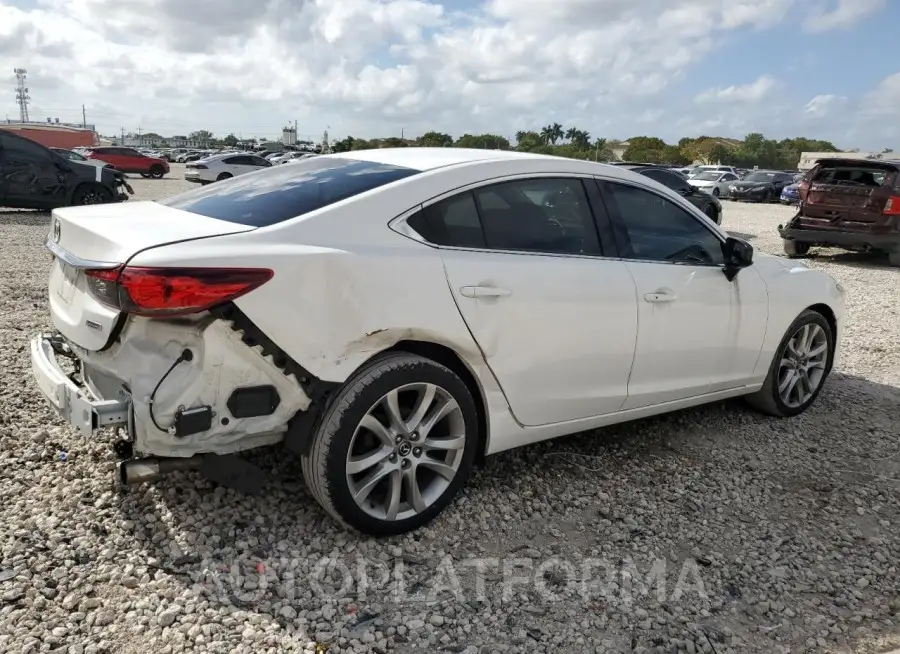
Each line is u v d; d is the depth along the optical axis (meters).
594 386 3.80
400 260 3.07
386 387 3.03
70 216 3.26
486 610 2.79
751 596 2.99
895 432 4.85
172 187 28.19
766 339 4.66
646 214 4.08
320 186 3.32
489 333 3.31
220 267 2.67
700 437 4.61
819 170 12.91
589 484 3.88
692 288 4.14
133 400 2.70
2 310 6.52
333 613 2.71
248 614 2.66
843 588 3.09
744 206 31.06
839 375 6.11
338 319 2.90
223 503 3.35
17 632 2.47
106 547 2.98
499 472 3.94
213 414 2.76
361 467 3.04
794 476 4.13
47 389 3.04
